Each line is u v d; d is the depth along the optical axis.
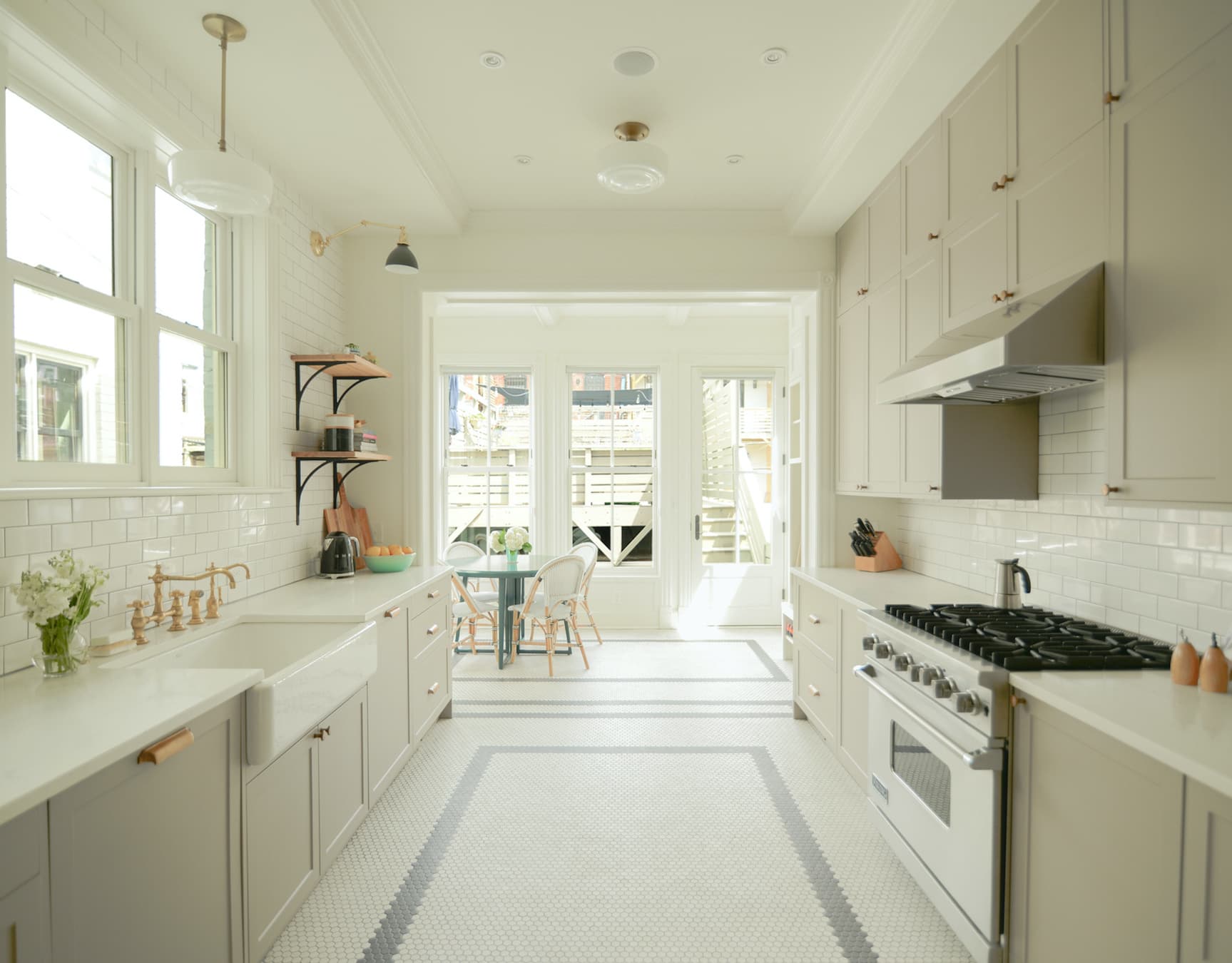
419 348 3.84
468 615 4.80
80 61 1.84
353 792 2.36
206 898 1.50
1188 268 1.43
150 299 2.28
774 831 2.51
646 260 3.87
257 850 1.71
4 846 1.01
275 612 2.40
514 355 5.96
